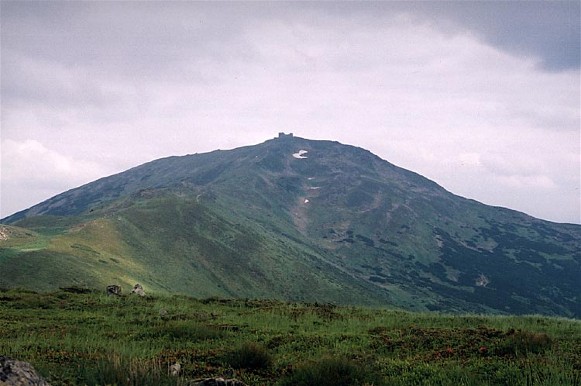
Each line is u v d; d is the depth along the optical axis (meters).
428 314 41.81
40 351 18.50
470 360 17.14
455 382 13.77
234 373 15.76
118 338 23.50
